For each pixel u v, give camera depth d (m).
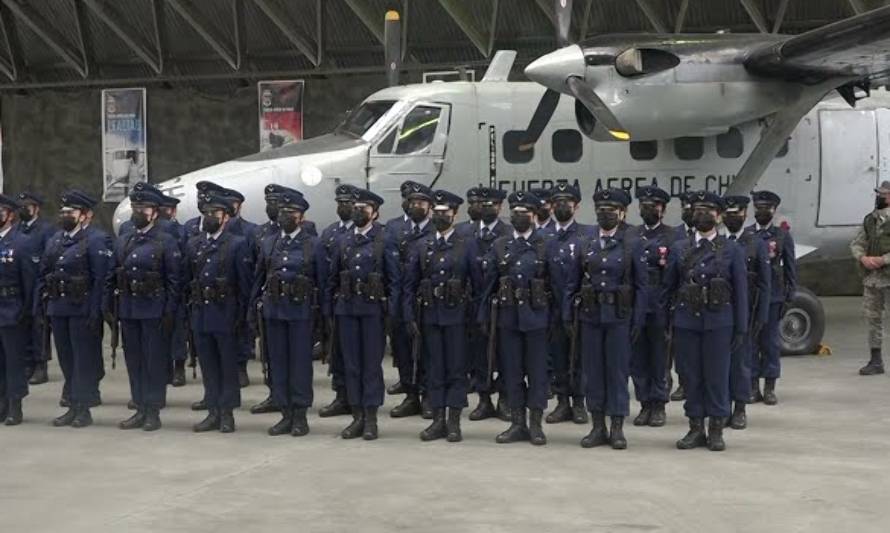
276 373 8.65
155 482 7.04
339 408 9.51
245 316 8.77
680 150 12.98
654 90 11.62
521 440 8.38
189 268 8.88
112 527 5.97
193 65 20.33
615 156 12.91
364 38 19.38
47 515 6.24
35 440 8.52
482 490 6.75
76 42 20.36
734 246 7.93
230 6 19.27
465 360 8.38
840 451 7.89
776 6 17.62
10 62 20.88
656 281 8.91
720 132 12.44
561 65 11.38
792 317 12.97
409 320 8.40
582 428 8.91
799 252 13.53
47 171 21.14
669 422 9.20
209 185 10.20
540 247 8.16
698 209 7.95
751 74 11.82
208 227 8.74
